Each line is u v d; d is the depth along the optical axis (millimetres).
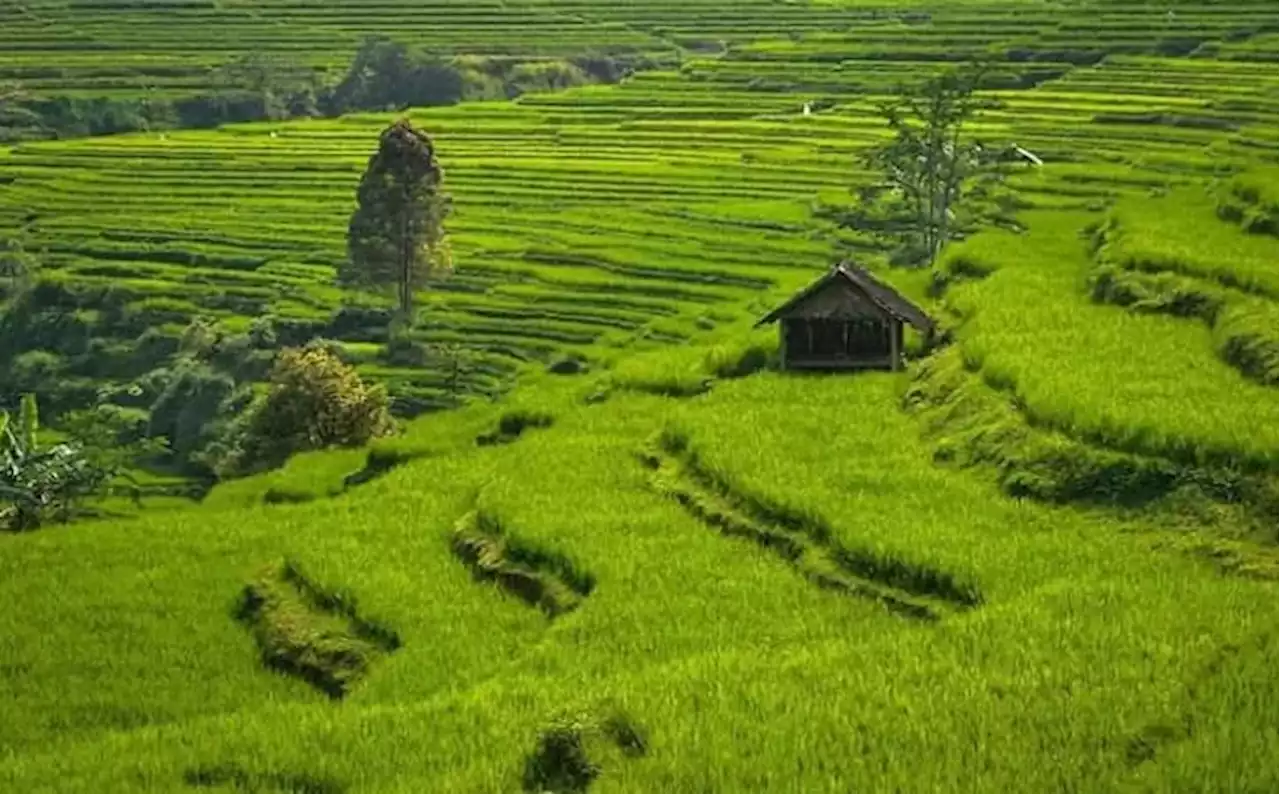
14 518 53719
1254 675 23547
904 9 184375
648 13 191500
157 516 45312
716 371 51406
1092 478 33938
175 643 34938
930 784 21125
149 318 99625
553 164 122438
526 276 95312
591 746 23547
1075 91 117125
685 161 120188
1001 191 89938
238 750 26312
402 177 92062
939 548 31422
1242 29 129750
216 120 161750
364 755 25422
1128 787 20406
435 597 34688
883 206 95938
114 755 27094
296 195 121938
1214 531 31375
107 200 122688
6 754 29328
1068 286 52000
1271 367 38531
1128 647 25422
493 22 189250
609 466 41250
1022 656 25469
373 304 94625
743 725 23938
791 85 138875
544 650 29562
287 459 58500
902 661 26203
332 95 168000
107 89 165125
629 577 32750
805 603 31062
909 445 39469
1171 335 43938
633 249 97625
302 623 34812
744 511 36094
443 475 44750
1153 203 64812
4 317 104125
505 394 70625
